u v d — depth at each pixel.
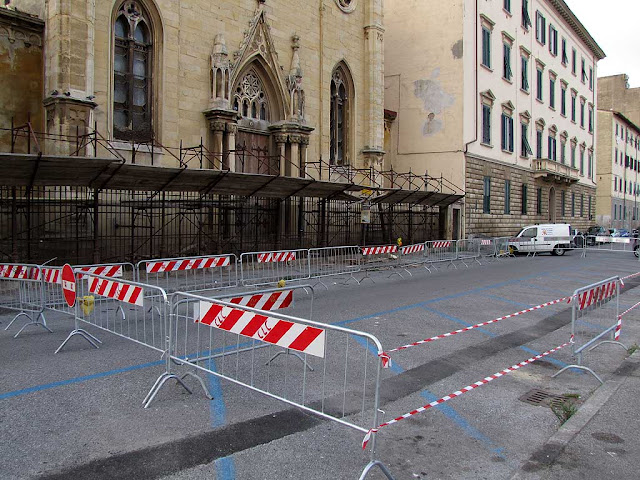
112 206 15.66
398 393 6.23
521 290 14.97
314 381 6.55
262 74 22.00
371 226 26.09
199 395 5.98
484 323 10.30
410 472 4.33
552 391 6.39
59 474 4.15
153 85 17.97
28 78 16.12
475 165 31.98
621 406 5.62
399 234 28.31
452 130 31.00
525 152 39.22
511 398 6.13
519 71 38.31
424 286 15.59
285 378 6.25
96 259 14.59
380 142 27.36
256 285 14.05
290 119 22.36
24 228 14.70
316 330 4.51
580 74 52.19
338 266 17.44
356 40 26.38
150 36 17.92
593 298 7.60
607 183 62.38
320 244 22.55
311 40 23.83
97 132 14.58
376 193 24.97
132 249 15.60
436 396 6.16
